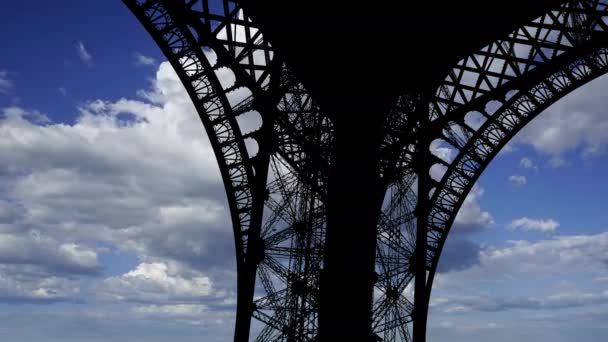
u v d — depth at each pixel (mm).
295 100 55969
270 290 51906
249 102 53250
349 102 44938
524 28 53156
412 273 58375
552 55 52844
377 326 56000
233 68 51812
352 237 41906
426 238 59125
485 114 56469
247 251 51719
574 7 50031
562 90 53375
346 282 40750
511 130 56281
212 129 52188
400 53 42906
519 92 54906
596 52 51312
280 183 54312
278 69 53094
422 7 38344
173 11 48469
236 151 52875
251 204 52719
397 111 57094
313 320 50781
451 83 57094
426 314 57750
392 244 58750
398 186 60094
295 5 39656
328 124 56000
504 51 54875
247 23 49156
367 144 44250
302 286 51406
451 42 42250
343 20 40094
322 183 55219
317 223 53500
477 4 38000
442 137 58469
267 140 53656
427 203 59625
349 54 43062
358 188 42969
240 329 50188
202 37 49938
